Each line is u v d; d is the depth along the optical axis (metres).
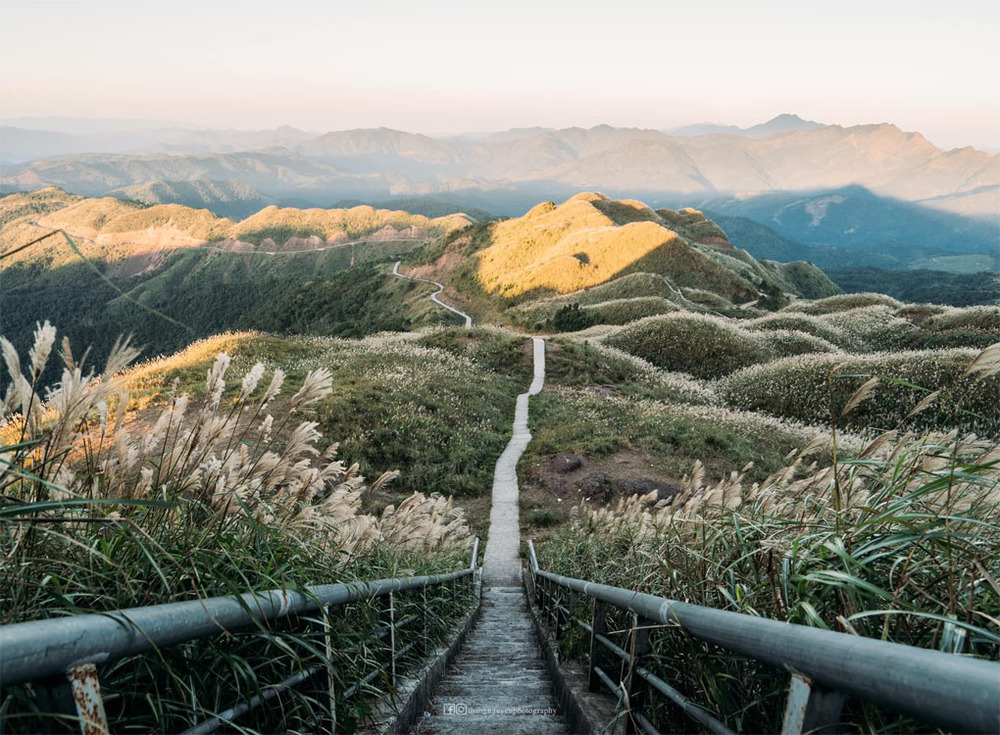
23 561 1.64
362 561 4.11
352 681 3.09
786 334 53.94
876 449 2.19
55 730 1.21
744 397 37.38
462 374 34.09
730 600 2.26
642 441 24.64
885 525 1.94
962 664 0.91
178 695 1.81
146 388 20.19
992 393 21.53
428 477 20.73
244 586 2.12
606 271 111.06
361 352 33.25
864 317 61.34
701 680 2.29
